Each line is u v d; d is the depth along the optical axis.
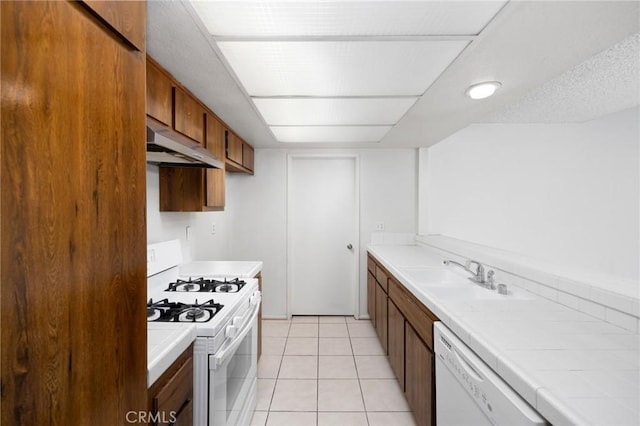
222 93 1.69
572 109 2.67
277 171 3.45
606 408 0.67
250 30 1.09
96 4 0.63
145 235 0.82
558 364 0.86
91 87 0.62
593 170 3.21
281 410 1.92
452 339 1.19
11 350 0.46
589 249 3.24
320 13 1.00
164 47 1.21
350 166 3.58
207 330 1.19
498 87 1.60
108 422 0.68
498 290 1.65
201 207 2.01
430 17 1.02
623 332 1.08
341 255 3.61
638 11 0.96
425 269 2.21
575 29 1.07
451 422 1.21
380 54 1.27
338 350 2.72
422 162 3.32
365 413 1.89
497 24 1.04
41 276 0.52
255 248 3.47
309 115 2.10
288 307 3.49
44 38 0.51
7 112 0.46
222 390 1.28
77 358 0.59
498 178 3.29
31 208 0.50
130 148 0.76
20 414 0.48
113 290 0.70
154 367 0.88
